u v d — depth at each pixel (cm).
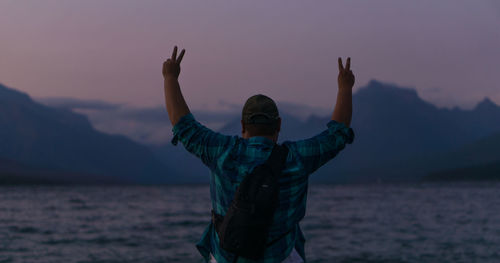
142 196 8519
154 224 2472
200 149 204
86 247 1509
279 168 198
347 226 2248
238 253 188
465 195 7100
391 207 4081
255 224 186
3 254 1330
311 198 6612
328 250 1431
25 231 2067
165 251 1430
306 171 204
